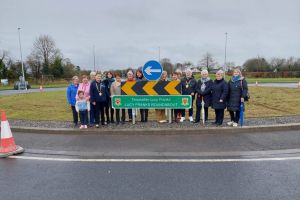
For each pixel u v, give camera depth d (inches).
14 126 319.6
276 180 165.3
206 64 2719.0
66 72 2657.5
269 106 492.4
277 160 200.7
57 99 714.8
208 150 227.1
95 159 209.0
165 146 240.7
